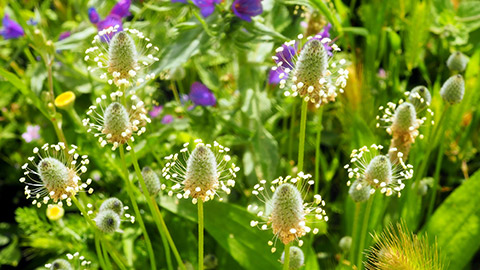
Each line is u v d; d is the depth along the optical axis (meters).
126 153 0.47
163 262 0.44
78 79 0.48
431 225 0.42
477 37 0.53
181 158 0.46
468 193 0.41
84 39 0.46
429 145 0.41
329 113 0.50
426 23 0.47
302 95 0.33
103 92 0.49
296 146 0.49
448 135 0.45
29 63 0.56
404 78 0.54
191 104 0.49
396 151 0.37
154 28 0.45
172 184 0.44
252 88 0.47
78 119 0.43
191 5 0.43
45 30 0.51
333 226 0.48
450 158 0.48
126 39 0.34
